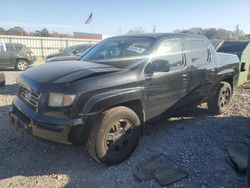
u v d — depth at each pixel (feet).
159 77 13.64
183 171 11.69
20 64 53.21
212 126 17.12
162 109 14.28
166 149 13.75
